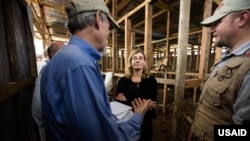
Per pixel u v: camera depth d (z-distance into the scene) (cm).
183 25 132
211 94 69
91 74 48
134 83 137
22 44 113
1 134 64
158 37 503
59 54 52
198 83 173
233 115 57
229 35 67
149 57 207
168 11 360
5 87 63
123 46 748
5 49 76
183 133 217
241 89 54
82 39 56
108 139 46
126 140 58
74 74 46
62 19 510
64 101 46
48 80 50
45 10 425
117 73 303
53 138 51
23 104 100
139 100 107
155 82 139
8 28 79
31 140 114
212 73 76
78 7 56
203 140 73
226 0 69
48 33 619
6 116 70
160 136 227
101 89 51
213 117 68
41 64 315
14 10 97
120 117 80
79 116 43
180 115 143
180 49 135
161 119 284
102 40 60
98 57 58
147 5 202
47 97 50
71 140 46
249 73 53
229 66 63
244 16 62
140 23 448
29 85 118
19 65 97
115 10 307
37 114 89
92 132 44
